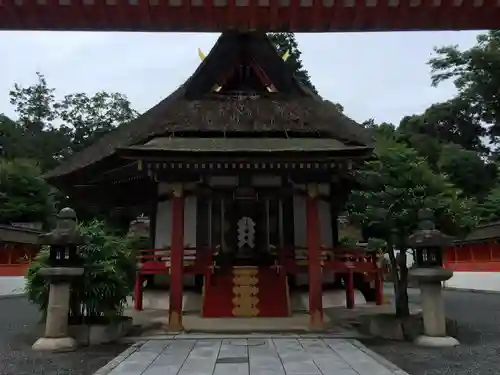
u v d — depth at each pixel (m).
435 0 6.80
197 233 18.30
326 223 19.38
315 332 12.89
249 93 19.36
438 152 54.25
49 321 11.25
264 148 13.32
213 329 13.40
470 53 55.50
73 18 6.98
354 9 6.94
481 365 9.13
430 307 11.45
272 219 18.52
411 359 9.70
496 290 31.58
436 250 11.76
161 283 18.98
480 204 41.69
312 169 13.55
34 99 79.62
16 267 34.84
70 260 11.59
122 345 11.50
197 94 18.94
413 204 12.27
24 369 9.06
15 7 6.72
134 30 7.33
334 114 18.45
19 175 44.59
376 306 19.14
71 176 19.55
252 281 16.72
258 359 9.58
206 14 6.98
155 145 13.74
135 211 22.64
